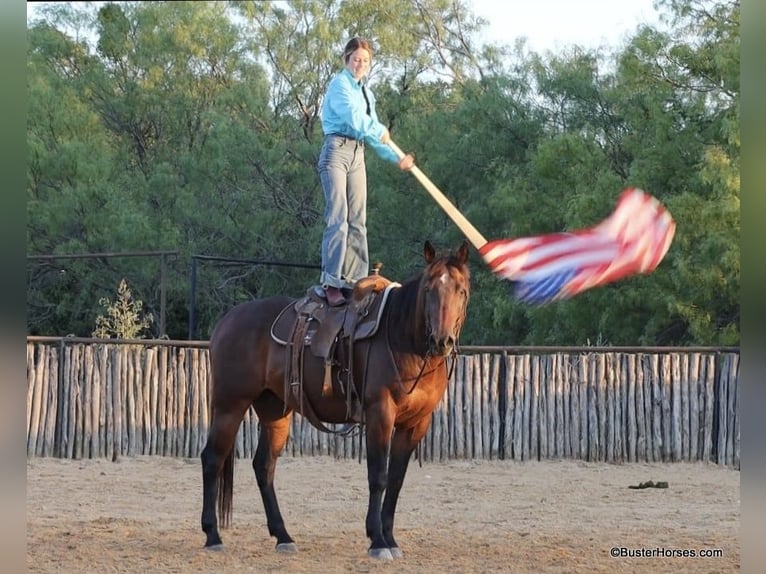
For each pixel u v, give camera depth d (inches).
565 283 478.0
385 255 1544.0
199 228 1646.2
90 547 479.5
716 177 1120.8
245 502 641.6
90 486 694.5
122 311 1052.5
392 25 1827.0
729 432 820.0
